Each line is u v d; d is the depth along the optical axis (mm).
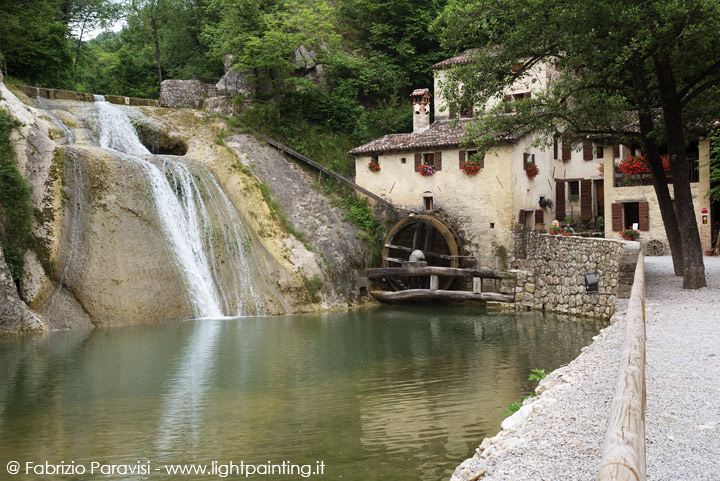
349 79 41562
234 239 28656
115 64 49875
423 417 10438
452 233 31359
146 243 25203
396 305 30656
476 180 32062
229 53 40375
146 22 48250
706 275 20250
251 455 8648
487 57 19266
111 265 23766
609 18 16312
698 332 11234
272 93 38938
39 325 20875
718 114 21094
